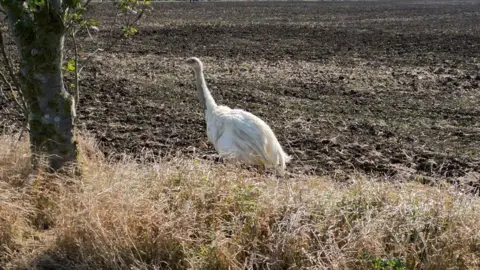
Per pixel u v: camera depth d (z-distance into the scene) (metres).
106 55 23.14
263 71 20.56
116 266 6.48
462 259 6.47
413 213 6.87
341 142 12.05
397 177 8.95
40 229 7.42
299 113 14.55
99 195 7.15
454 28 37.84
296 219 6.60
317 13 53.34
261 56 24.11
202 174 7.62
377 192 7.32
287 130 12.91
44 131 7.93
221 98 16.14
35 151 8.02
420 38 31.30
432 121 13.92
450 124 13.70
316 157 10.99
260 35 32.28
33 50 7.68
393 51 25.91
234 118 9.01
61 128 7.98
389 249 6.62
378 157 11.02
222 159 9.54
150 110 14.62
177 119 13.75
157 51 25.02
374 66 21.72
